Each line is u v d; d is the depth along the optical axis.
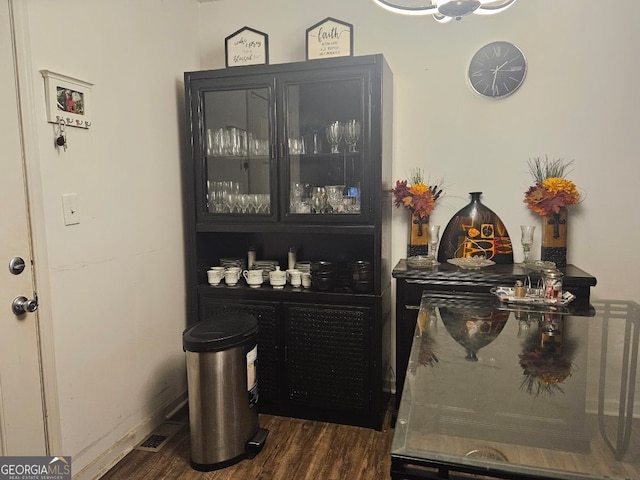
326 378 2.35
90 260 1.90
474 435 0.96
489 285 2.11
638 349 1.41
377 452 2.09
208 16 2.77
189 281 2.66
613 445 0.94
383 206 2.27
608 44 2.26
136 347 2.21
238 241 2.84
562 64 2.31
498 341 1.47
